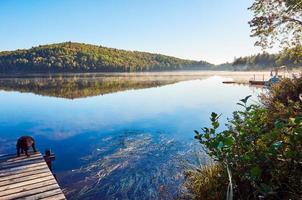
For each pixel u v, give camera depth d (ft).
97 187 21.50
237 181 11.54
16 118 50.93
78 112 56.29
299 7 33.91
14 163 20.89
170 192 19.65
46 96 83.51
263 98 27.37
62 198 15.49
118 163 26.68
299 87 24.38
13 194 15.83
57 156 29.50
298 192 9.00
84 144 33.86
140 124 44.62
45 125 44.83
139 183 21.85
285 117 14.67
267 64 362.53
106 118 49.90
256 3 38.01
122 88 110.63
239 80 138.10
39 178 18.16
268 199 9.80
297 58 40.32
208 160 21.40
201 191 14.19
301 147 8.71
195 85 123.44
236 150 10.87
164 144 32.83
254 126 10.41
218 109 56.80
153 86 120.67
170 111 56.13
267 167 10.09
